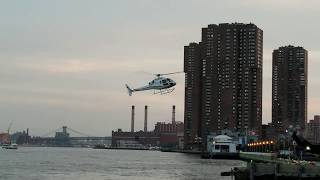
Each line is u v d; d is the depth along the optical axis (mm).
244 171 113250
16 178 157000
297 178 104125
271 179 106250
